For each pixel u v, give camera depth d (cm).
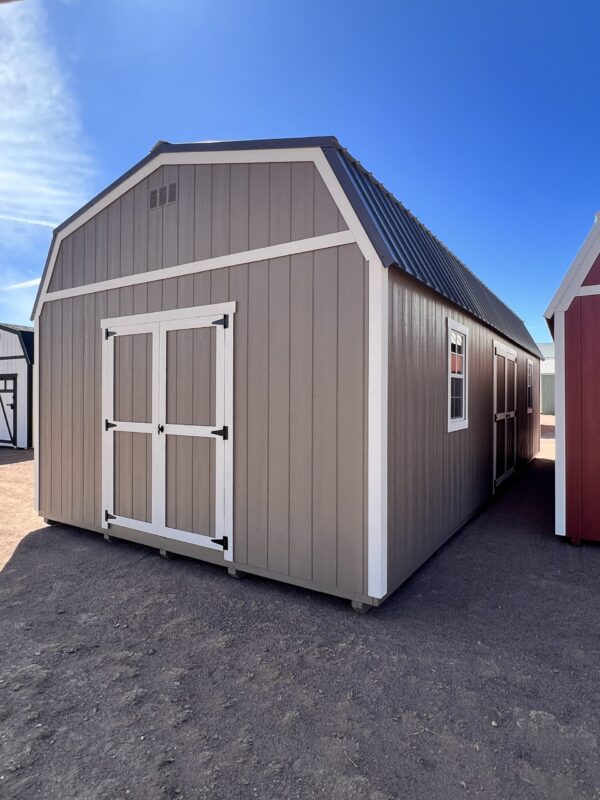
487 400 625
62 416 503
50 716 199
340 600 321
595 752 177
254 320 348
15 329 1284
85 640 267
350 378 302
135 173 424
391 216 363
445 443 441
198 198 383
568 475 451
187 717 198
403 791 158
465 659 246
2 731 189
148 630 279
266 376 342
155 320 411
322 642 264
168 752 177
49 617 297
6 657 248
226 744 181
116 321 443
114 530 448
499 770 168
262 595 330
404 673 233
